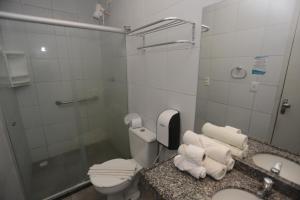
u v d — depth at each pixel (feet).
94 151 7.23
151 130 5.55
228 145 3.17
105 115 7.25
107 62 6.70
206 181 2.75
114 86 7.10
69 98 6.39
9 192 4.34
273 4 2.39
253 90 2.81
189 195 2.46
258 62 2.67
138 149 5.43
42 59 5.74
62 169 6.35
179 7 3.67
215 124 3.48
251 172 2.80
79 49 6.23
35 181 5.81
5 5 5.56
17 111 5.50
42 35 5.55
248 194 2.56
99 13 6.11
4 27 4.81
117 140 7.63
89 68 6.56
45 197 5.34
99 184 4.32
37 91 5.91
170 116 4.04
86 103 6.73
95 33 6.31
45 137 6.28
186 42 3.46
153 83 5.00
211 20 3.13
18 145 5.08
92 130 7.04
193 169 2.77
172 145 4.19
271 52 2.50
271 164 2.81
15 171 4.57
